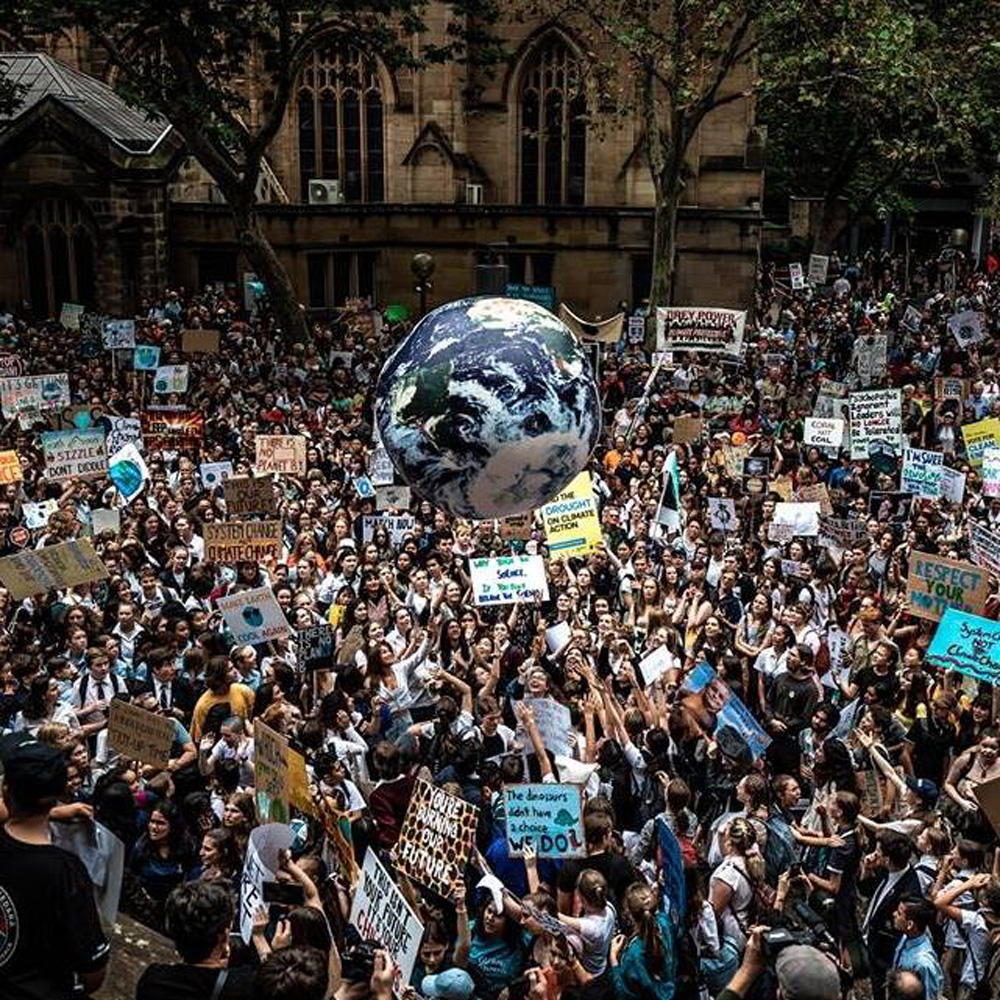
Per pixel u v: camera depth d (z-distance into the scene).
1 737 7.04
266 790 9.94
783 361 36.50
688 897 9.52
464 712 13.23
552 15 47.03
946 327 42.69
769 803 11.01
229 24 34.09
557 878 9.92
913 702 14.55
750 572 18.45
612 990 8.51
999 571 17.59
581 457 8.66
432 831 9.02
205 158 36.22
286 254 48.59
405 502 21.53
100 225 44.88
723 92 47.12
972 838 11.66
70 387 31.02
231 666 13.13
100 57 50.28
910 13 35.75
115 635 14.90
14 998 5.43
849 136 55.19
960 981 10.42
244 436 26.41
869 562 19.50
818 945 8.92
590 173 49.88
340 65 50.16
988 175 66.81
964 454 27.36
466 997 7.96
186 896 6.00
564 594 16.73
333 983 7.59
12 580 15.12
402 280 50.28
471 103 50.34
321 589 17.88
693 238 48.84
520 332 8.45
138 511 19.53
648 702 13.05
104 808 10.22
